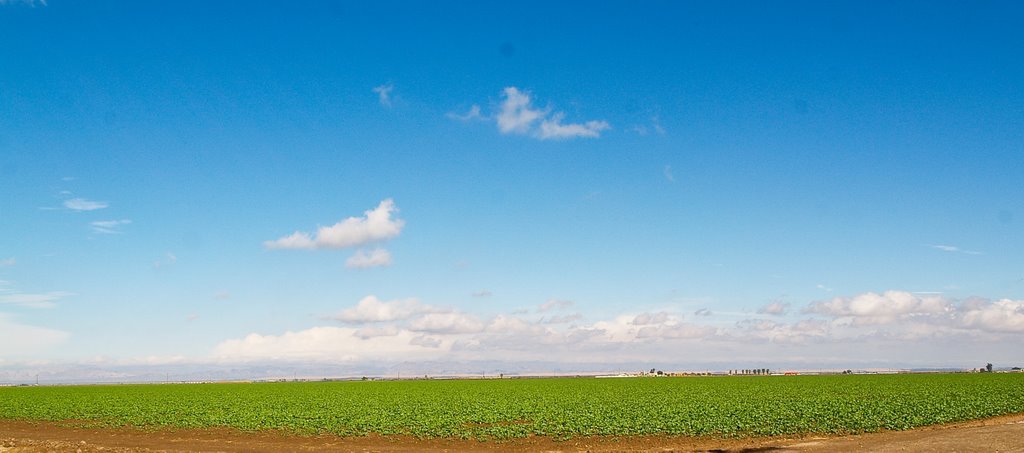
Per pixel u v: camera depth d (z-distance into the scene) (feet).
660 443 130.41
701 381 515.91
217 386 549.54
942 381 421.18
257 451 129.59
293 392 383.45
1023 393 260.83
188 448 134.51
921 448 108.06
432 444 136.26
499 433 145.07
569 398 276.62
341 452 126.93
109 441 148.87
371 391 389.60
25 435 164.14
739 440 131.75
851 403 211.82
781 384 416.87
